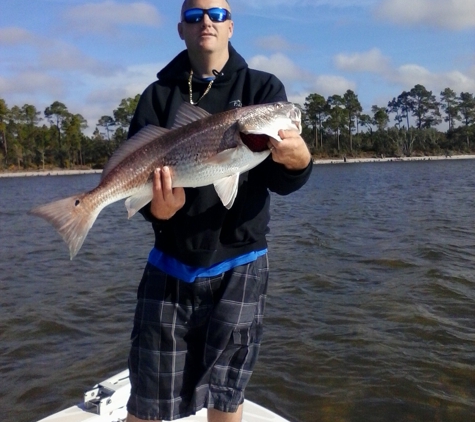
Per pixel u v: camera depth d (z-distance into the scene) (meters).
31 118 97.50
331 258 11.91
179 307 2.97
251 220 2.97
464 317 7.79
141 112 3.13
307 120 99.25
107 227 19.58
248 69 3.16
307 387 5.96
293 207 24.31
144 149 2.86
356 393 5.80
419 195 28.58
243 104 3.07
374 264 11.14
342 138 103.44
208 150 2.75
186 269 2.94
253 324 3.06
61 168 93.81
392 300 8.58
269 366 6.43
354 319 7.82
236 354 3.03
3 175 82.44
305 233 15.77
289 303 8.66
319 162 94.88
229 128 2.73
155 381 2.97
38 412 5.70
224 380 3.02
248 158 2.72
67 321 8.34
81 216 2.81
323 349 6.83
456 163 80.19
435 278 9.75
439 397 5.65
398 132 104.88
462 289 9.09
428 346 6.83
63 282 10.88
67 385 6.25
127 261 12.81
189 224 2.89
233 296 2.96
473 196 26.66
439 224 16.86
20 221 22.45
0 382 6.39
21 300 9.62
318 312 8.19
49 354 7.16
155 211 2.81
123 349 7.21
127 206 2.88
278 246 13.71
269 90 3.07
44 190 45.16
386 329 7.41
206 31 2.94
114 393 3.90
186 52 3.15
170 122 3.02
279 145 2.64
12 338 7.71
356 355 6.62
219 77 3.04
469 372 6.11
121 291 9.96
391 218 18.91
